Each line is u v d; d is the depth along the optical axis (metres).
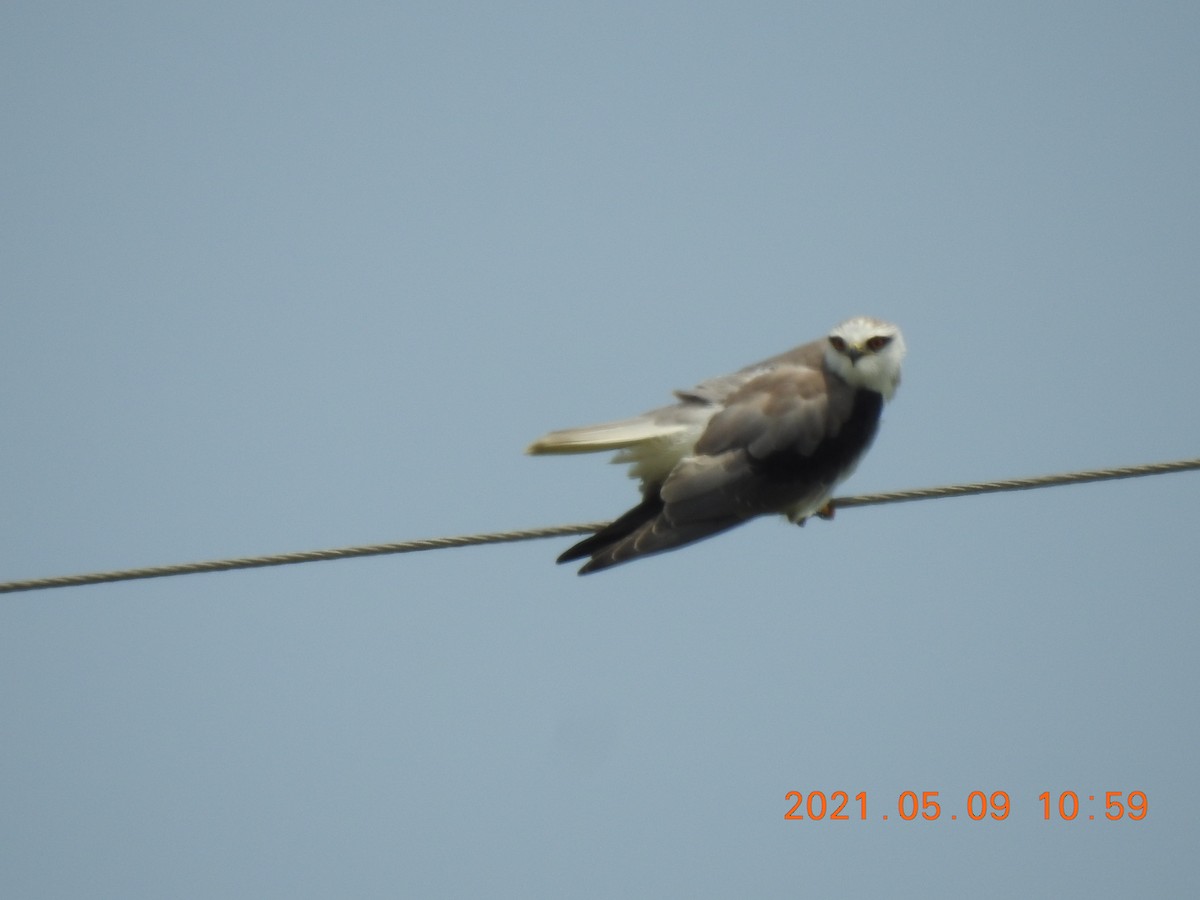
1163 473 11.38
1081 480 11.53
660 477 12.19
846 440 12.33
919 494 12.14
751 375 12.80
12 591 10.84
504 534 11.34
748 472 11.92
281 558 10.98
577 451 11.89
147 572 10.91
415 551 11.11
